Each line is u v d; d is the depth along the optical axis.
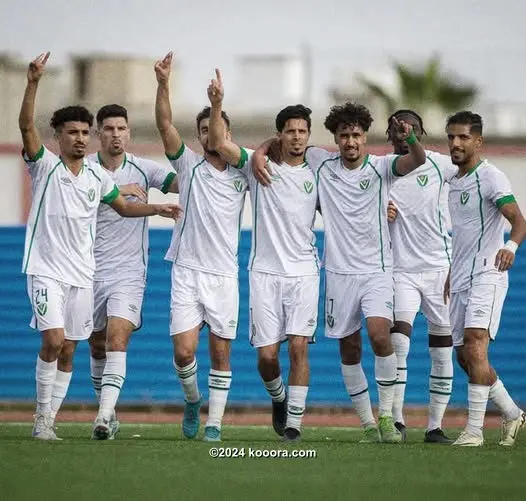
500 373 65.00
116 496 28.92
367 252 42.69
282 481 31.58
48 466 34.03
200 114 42.72
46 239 41.66
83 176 42.06
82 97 100.31
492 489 30.50
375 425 44.12
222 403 42.69
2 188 77.81
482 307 41.19
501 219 41.66
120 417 63.34
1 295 65.19
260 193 42.34
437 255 46.53
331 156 43.09
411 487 30.69
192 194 42.22
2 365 65.31
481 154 78.06
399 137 44.00
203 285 42.25
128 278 44.41
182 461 35.53
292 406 42.34
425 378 64.62
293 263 42.34
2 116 82.50
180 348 42.28
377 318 42.38
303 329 42.28
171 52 42.16
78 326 42.78
